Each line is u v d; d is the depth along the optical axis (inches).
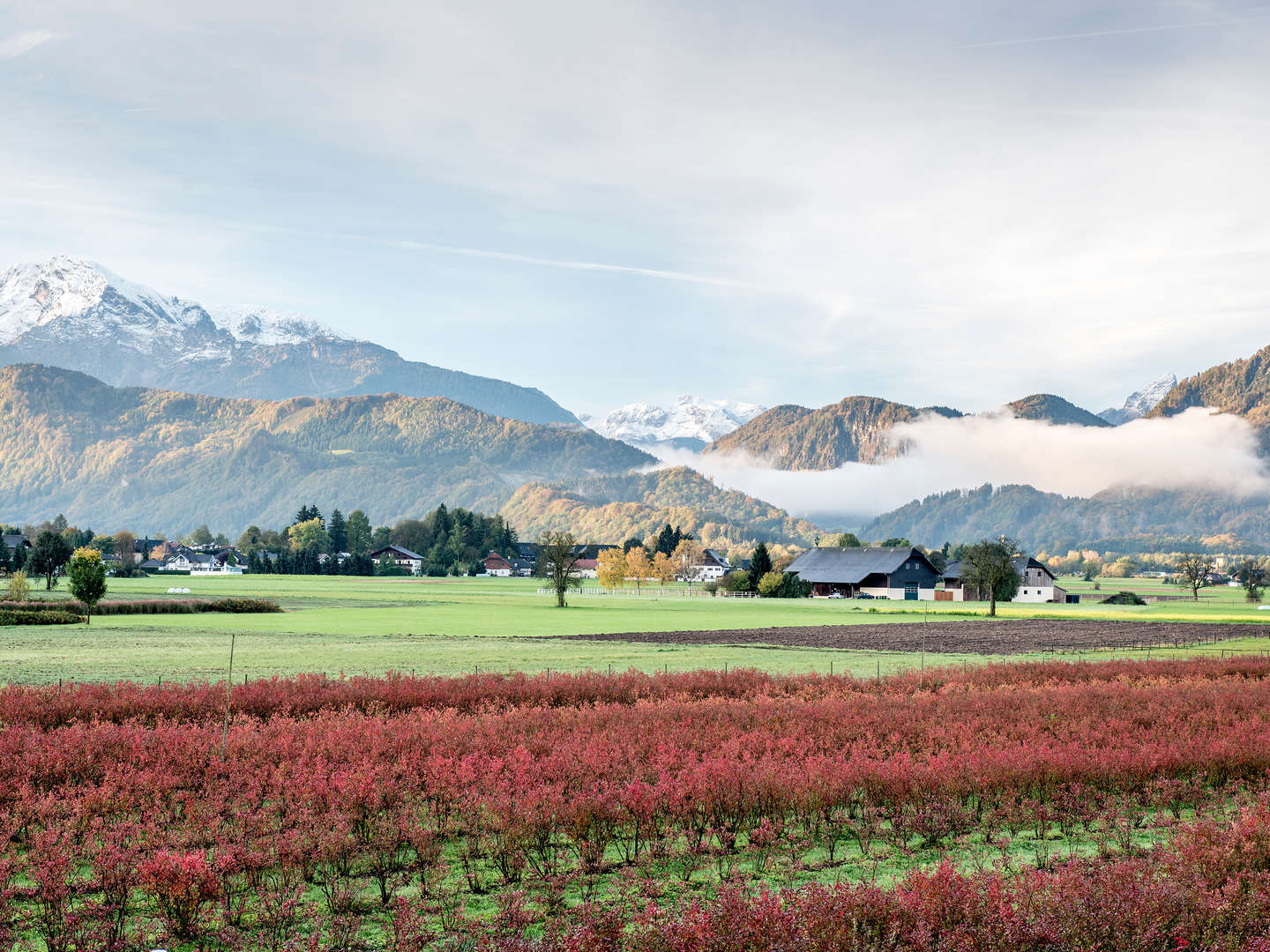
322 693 1412.4
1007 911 530.6
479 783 809.5
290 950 544.4
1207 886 602.9
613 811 726.5
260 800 818.2
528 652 2349.9
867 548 6840.6
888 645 2748.5
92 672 1838.1
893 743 1024.9
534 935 576.7
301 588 6692.9
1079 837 795.4
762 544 6815.9
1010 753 918.4
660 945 514.0
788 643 2780.5
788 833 786.2
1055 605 5738.2
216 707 1283.2
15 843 733.9
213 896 595.5
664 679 1663.4
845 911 533.6
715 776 800.9
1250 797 873.5
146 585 6717.5
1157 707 1338.6
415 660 2124.8
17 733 1006.4
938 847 761.6
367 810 765.9
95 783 876.6
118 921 591.5
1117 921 528.7
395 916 592.1
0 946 557.0
